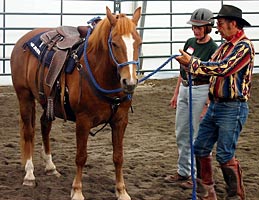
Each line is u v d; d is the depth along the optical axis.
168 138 8.02
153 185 5.72
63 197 5.29
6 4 13.85
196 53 5.38
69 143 7.63
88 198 5.27
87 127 5.05
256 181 5.87
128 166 6.45
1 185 5.63
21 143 5.90
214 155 6.98
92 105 4.95
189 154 5.70
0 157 6.75
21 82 5.95
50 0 14.10
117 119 5.11
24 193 5.39
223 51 4.65
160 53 14.75
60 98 5.28
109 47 4.66
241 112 4.66
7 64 13.82
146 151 7.24
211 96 4.76
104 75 4.82
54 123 8.82
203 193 4.99
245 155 7.07
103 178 5.94
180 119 5.60
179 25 14.94
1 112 9.52
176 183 5.77
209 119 4.84
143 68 14.70
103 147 7.42
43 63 5.52
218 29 4.67
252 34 14.98
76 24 14.40
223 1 14.71
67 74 5.16
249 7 14.89
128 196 5.22
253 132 8.41
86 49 5.00
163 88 11.86
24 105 5.94
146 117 9.37
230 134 4.67
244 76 4.61
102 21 4.88
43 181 5.80
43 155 6.03
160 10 14.80
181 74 5.54
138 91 11.50
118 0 12.29
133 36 4.52
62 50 5.30
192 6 14.94
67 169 6.27
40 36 5.86
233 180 4.76
